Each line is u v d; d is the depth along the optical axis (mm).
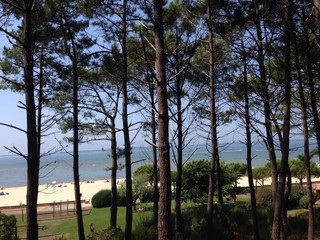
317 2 6395
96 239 13141
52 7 11438
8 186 79500
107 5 10289
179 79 13242
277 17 9656
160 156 5844
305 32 10023
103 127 15344
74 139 12336
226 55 12109
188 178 20438
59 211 26656
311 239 11023
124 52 11617
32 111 7082
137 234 12969
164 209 5758
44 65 12406
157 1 6141
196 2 11922
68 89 13352
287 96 8383
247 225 14453
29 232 6918
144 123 18094
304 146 11070
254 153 156125
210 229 12109
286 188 13039
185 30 12930
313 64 11930
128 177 12109
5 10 8148
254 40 10062
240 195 29312
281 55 11023
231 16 10086
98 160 174875
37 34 11594
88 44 12383
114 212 14625
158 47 6047
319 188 24219
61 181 82125
